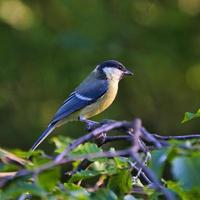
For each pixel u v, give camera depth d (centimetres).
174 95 1515
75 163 419
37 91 1498
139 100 1510
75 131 1377
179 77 1513
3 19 1512
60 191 309
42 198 291
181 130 1484
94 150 391
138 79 1501
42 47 1486
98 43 1454
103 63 974
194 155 279
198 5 1541
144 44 1495
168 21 1521
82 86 946
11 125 1449
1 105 1472
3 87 1487
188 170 269
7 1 1533
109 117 1442
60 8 1547
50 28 1522
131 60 1473
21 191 283
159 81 1519
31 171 279
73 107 918
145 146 333
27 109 1481
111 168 367
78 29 1471
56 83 1484
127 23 1509
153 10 1541
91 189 339
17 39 1502
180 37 1509
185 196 323
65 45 1428
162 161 273
